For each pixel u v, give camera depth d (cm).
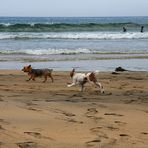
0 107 923
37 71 1589
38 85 1468
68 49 3148
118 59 2633
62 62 2405
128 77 1750
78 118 837
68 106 984
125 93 1286
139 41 4406
